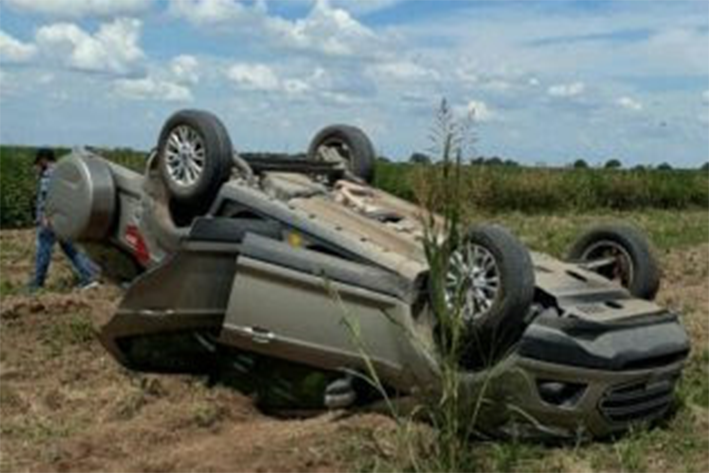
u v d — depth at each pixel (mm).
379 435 7426
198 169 8695
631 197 35312
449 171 6609
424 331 7410
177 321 8484
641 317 7801
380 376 7660
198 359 8906
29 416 7965
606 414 7504
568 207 32969
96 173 9477
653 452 7555
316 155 10078
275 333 7980
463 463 6703
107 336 8812
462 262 7031
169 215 9078
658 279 8516
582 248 8844
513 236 7227
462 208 6820
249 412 8352
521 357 7242
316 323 7828
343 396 7723
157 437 7543
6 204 22812
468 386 7219
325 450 7211
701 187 36969
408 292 7445
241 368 8539
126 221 9484
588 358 7293
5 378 8891
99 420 7957
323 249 8086
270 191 8703
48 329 10469
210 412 8008
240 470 6852
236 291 8086
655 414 7945
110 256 9859
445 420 6613
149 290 8414
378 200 8969
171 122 8812
